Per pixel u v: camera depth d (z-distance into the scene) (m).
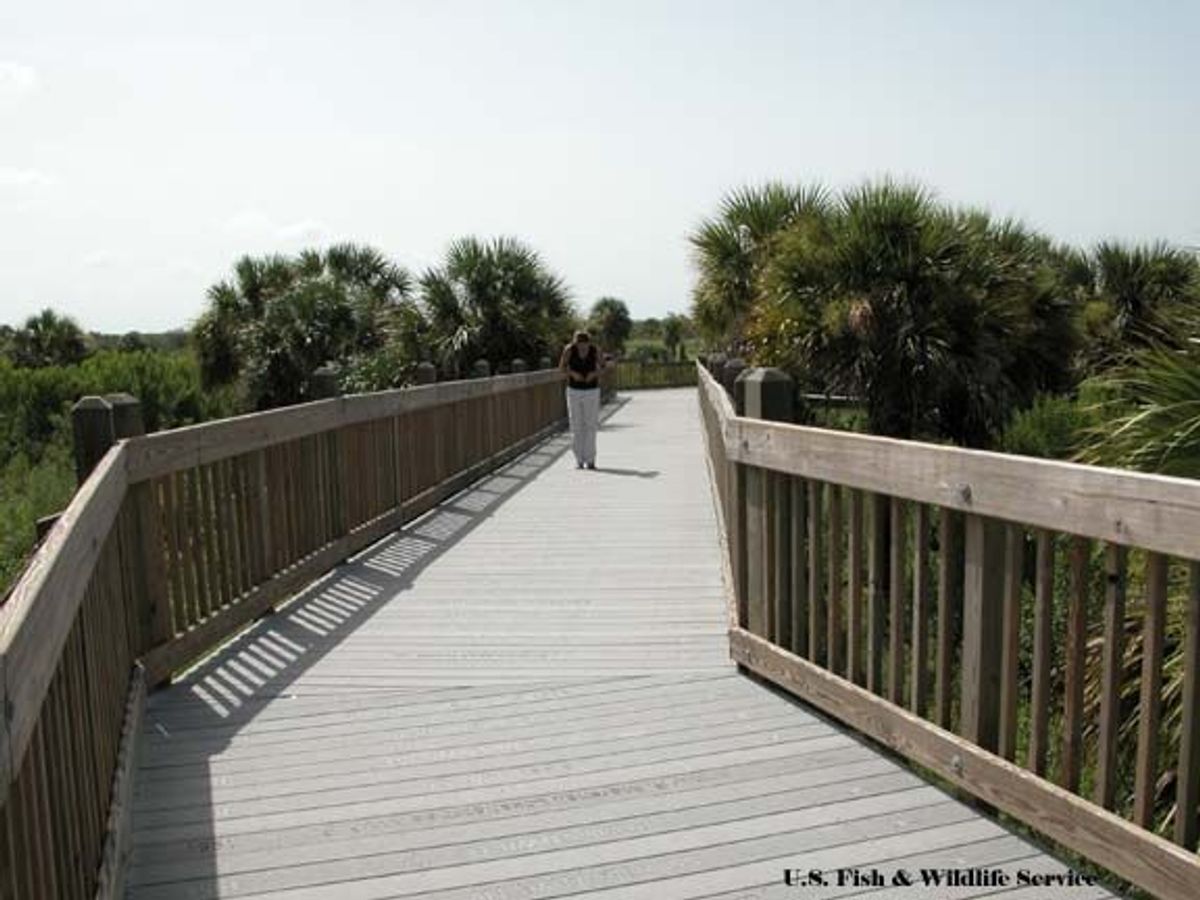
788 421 4.13
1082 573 2.59
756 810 3.03
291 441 5.58
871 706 3.39
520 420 13.07
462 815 3.04
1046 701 2.75
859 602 3.53
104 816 2.71
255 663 4.51
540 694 4.07
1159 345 4.18
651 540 7.21
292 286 19.83
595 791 3.18
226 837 2.93
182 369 20.58
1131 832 2.42
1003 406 10.95
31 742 1.71
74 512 2.56
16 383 17.94
